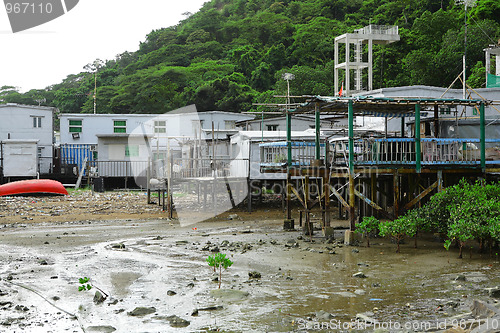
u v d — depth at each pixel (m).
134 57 91.19
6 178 32.81
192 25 91.31
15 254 13.98
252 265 12.19
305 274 11.22
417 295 9.40
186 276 11.16
